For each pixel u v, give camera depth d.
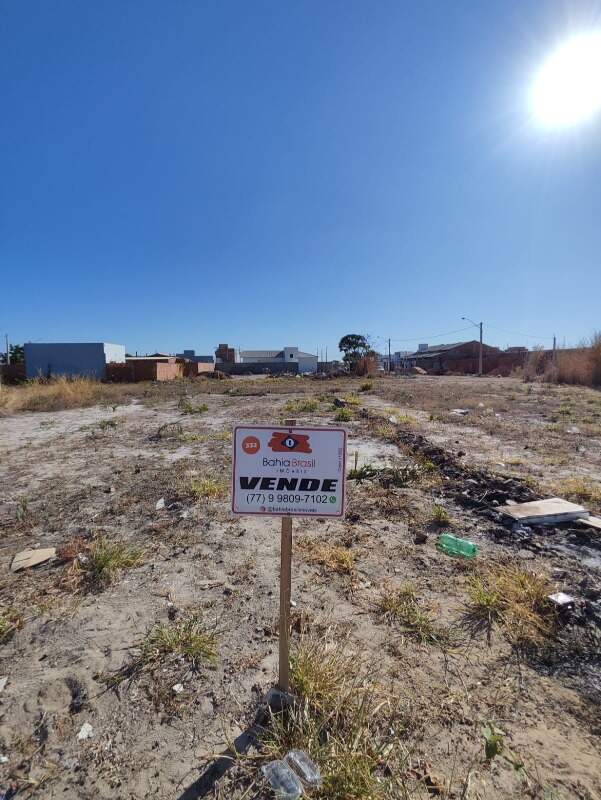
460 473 5.56
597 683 2.13
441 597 2.88
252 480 1.89
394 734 1.83
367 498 4.79
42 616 2.70
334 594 2.92
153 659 2.29
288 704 1.93
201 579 3.12
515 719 1.93
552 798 1.58
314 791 1.58
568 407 12.43
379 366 43.06
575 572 3.16
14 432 9.53
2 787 1.63
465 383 26.59
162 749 1.79
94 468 6.25
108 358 33.25
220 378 38.41
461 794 1.60
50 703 2.03
